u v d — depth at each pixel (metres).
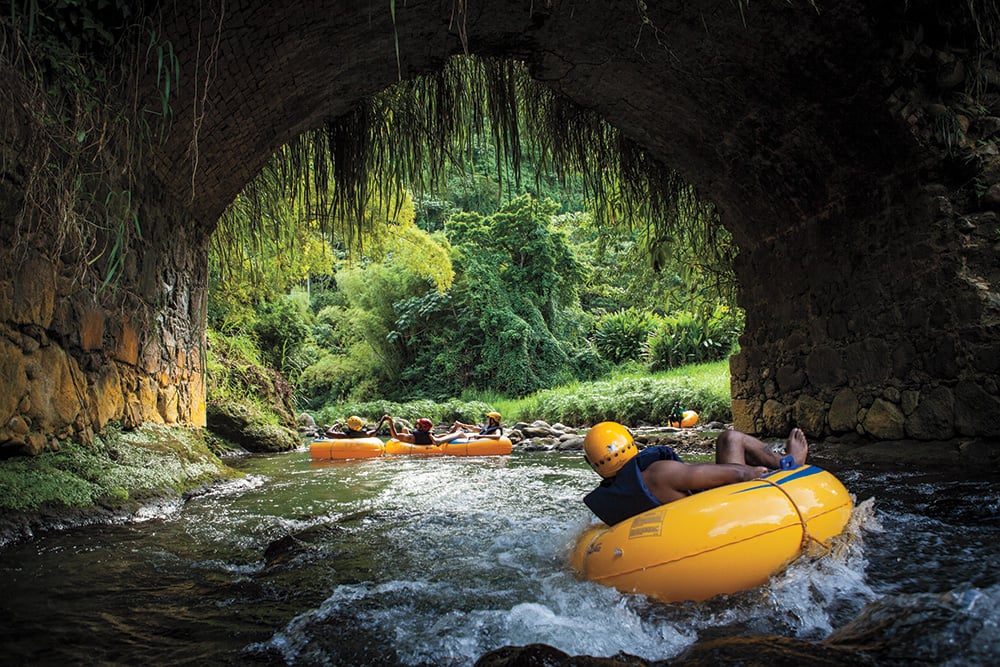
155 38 4.05
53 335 4.32
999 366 5.04
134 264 5.50
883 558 2.85
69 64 3.92
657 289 11.71
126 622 2.47
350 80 6.64
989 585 2.42
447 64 7.47
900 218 5.89
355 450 10.16
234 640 2.29
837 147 6.15
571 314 28.97
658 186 9.00
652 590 2.57
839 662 1.79
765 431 8.42
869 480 4.93
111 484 4.60
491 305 25.89
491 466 8.46
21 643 2.24
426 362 27.27
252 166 7.00
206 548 3.71
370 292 27.61
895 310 6.01
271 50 5.36
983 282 5.26
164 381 6.35
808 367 7.43
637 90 7.02
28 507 3.91
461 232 27.47
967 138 5.39
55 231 4.24
